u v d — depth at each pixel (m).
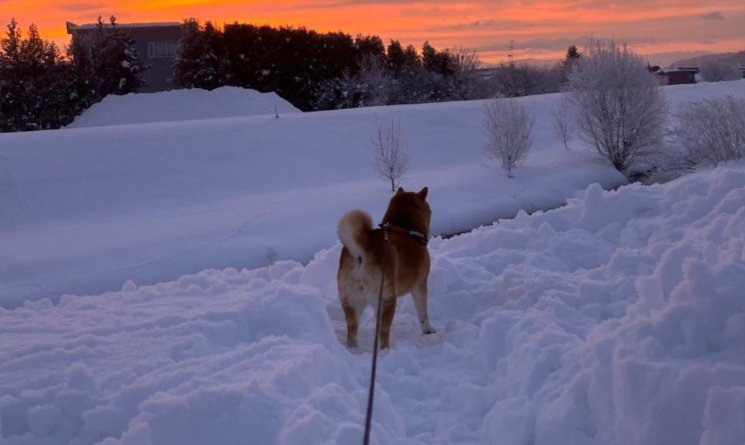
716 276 3.83
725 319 3.65
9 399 3.82
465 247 8.58
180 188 24.86
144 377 4.12
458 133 33.44
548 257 8.01
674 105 37.72
